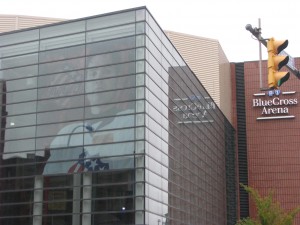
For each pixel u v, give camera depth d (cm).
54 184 3419
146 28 3438
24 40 3781
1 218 3516
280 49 1247
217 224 4984
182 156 4003
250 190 3675
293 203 5747
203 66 5691
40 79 3662
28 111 3638
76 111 3491
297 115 5975
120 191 3209
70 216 3319
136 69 3372
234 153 6025
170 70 3888
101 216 3225
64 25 3684
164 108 3675
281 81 1246
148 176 3225
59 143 3478
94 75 3500
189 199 4103
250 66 6216
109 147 3316
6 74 3778
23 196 3491
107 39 3522
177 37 5650
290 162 5881
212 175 4934
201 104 4703
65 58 3622
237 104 6244
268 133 6019
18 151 3588
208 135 4891
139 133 3250
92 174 3319
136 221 3117
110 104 3394
